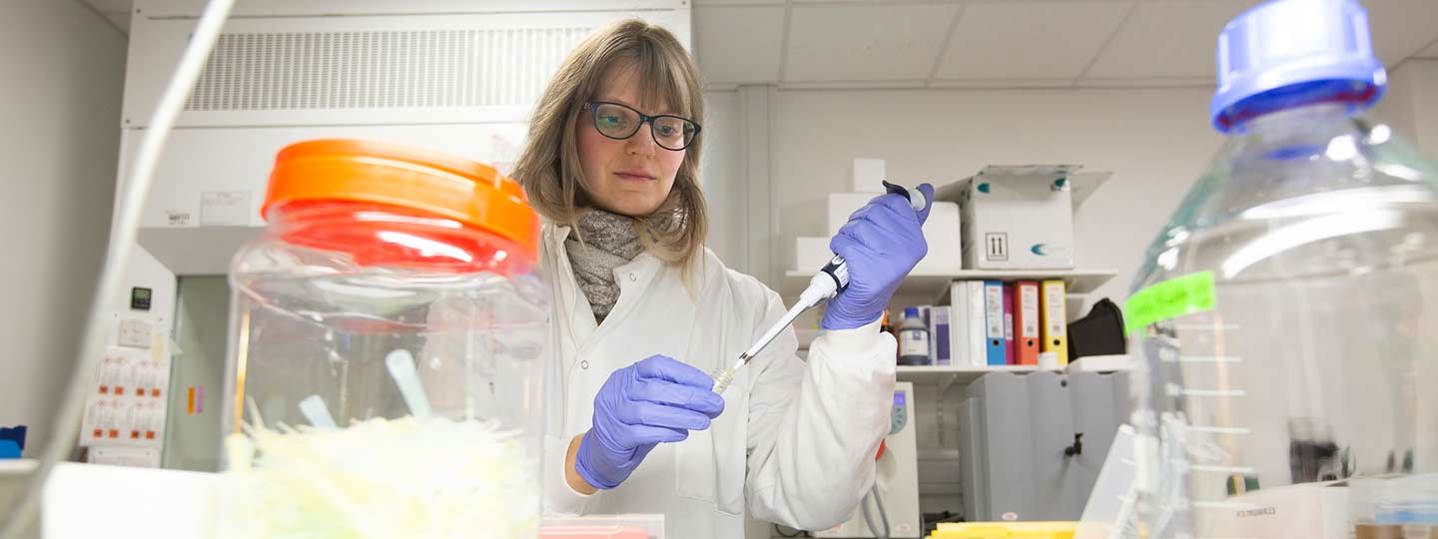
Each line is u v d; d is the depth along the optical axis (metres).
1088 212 3.81
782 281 3.70
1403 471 0.61
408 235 0.47
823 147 3.88
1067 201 3.38
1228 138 0.65
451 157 0.49
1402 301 0.61
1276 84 0.54
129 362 2.57
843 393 1.21
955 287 3.35
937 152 3.87
